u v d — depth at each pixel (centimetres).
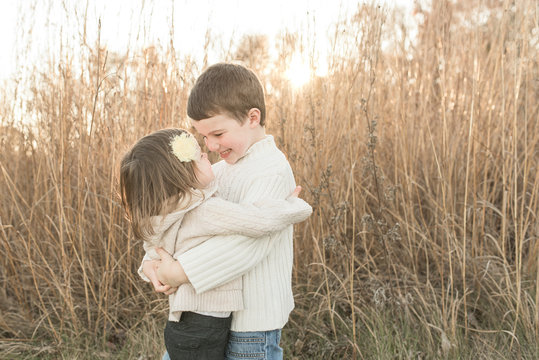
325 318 258
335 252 245
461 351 219
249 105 138
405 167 280
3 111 299
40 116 288
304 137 282
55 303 266
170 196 129
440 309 245
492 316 237
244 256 129
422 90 316
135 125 270
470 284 267
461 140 306
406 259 288
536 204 265
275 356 144
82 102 272
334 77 294
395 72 333
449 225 279
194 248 129
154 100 280
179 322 134
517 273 224
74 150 285
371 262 291
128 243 260
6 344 237
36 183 279
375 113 312
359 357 226
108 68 274
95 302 265
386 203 298
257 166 139
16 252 276
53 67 275
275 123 301
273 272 141
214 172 152
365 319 248
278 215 127
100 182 288
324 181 241
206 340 132
